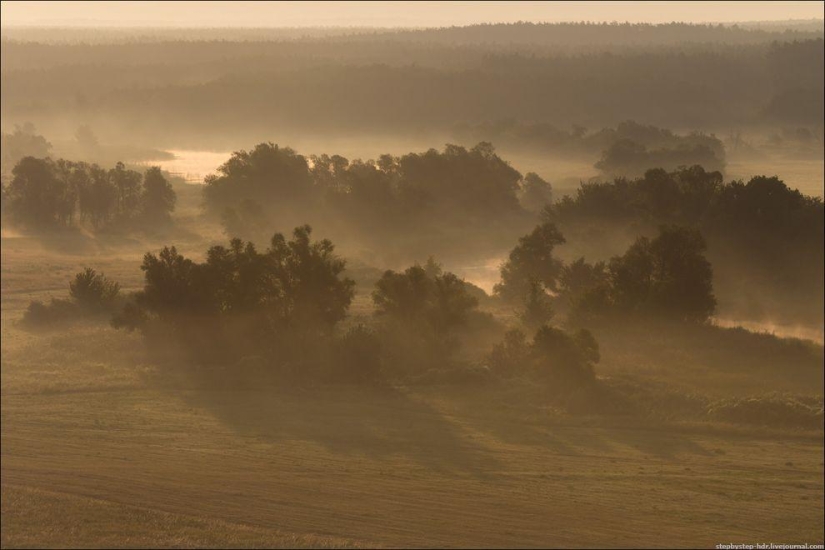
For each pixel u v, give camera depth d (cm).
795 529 5566
